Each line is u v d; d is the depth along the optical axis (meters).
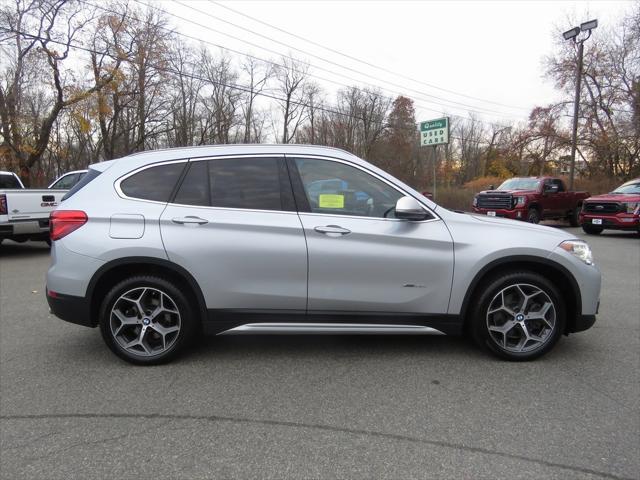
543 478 2.39
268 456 2.59
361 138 54.72
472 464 2.52
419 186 54.72
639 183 14.77
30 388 3.45
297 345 4.35
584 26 24.59
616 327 4.87
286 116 51.06
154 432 2.84
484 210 15.54
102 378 3.63
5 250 11.16
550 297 3.85
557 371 3.74
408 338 4.54
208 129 42.00
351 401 3.24
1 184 12.07
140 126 31.39
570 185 25.75
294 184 3.86
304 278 3.77
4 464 2.51
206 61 40.22
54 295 3.79
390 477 2.40
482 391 3.39
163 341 3.86
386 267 3.77
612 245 11.95
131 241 3.69
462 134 61.97
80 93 23.56
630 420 2.97
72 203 3.84
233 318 3.81
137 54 26.58
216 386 3.48
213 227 3.73
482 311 3.86
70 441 2.74
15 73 23.20
